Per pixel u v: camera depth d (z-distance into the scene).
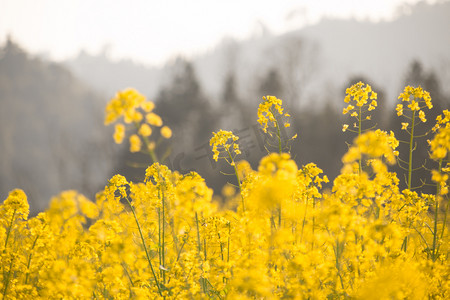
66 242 4.94
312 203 5.35
